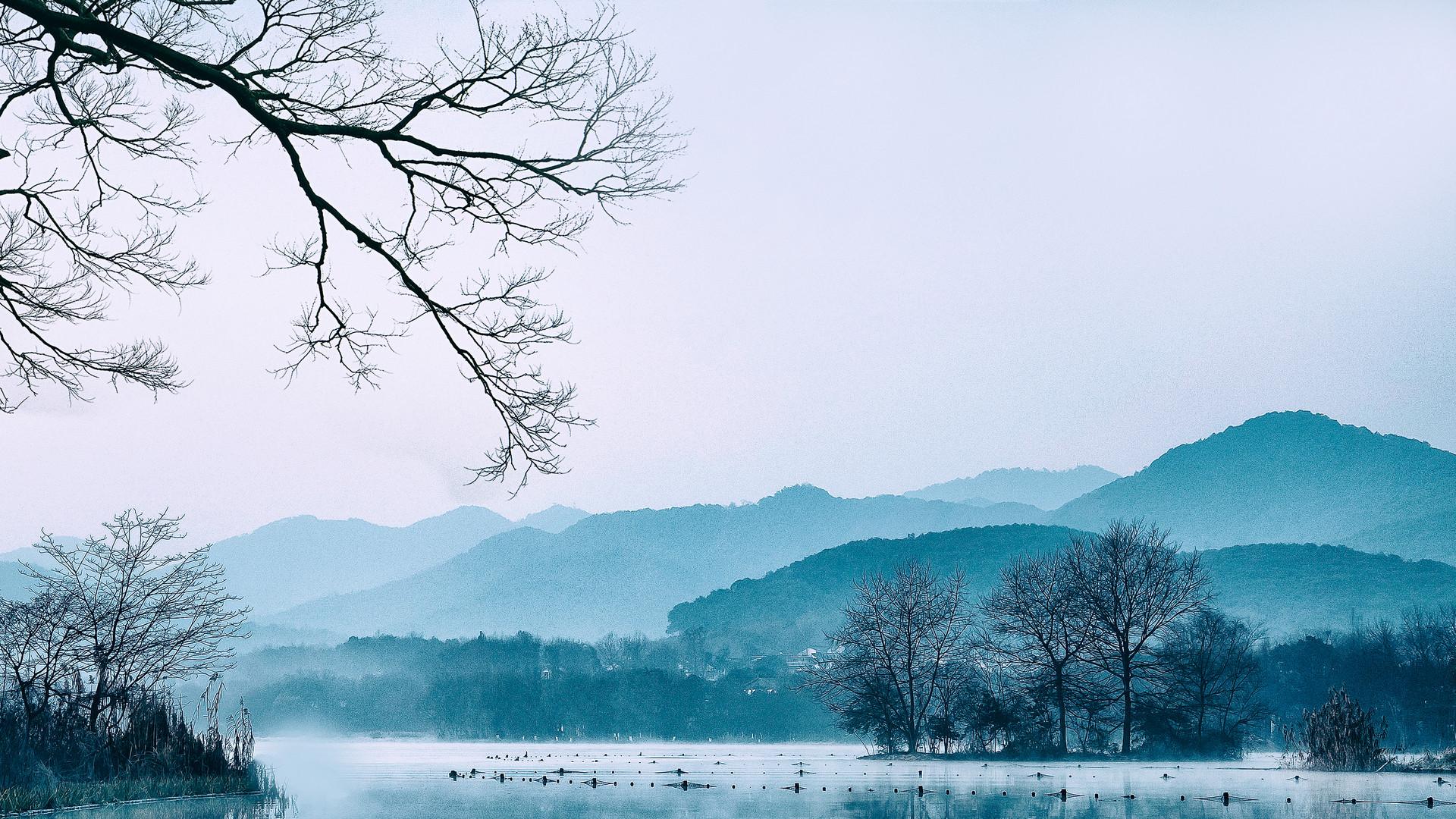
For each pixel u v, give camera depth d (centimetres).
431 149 1241
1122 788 3544
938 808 2794
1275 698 10512
